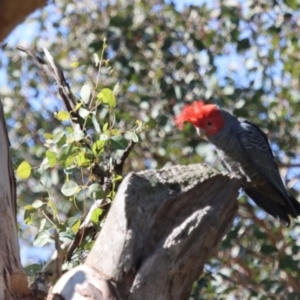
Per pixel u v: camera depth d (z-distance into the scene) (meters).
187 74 13.12
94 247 5.88
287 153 13.25
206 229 5.71
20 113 14.22
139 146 13.10
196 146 12.72
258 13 13.17
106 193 7.45
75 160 7.54
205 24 13.35
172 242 5.63
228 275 12.28
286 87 13.55
